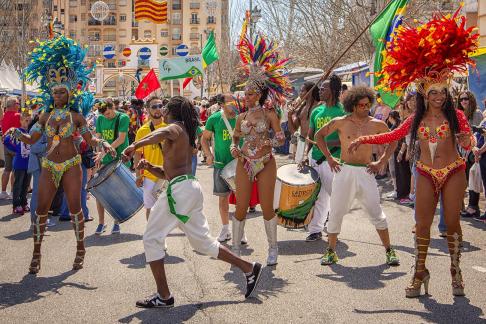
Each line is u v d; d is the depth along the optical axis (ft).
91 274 22.52
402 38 18.88
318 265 23.25
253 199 27.78
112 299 19.51
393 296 19.33
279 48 23.32
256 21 74.08
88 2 302.66
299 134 29.63
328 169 27.02
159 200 18.60
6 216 35.81
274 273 22.24
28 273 22.81
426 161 19.13
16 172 36.29
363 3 73.46
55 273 22.75
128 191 27.37
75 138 23.35
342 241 27.40
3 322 17.48
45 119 23.56
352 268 22.74
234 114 26.96
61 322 17.46
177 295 19.77
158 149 27.17
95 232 30.04
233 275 22.03
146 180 27.73
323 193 27.30
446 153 18.97
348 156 22.77
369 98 22.53
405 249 25.67
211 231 30.63
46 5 137.08
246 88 22.52
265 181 22.75
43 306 18.90
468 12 66.28
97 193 27.09
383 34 33.73
